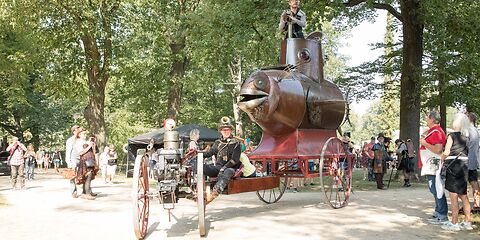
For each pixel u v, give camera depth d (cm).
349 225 852
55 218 988
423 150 902
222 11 1936
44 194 1505
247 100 1013
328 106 1124
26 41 2891
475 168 950
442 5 1845
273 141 1075
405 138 2041
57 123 4497
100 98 2912
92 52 2820
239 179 897
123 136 4453
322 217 941
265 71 1047
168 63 2998
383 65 2659
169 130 795
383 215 961
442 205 867
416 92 2025
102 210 1103
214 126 4319
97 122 2897
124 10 2853
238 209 1074
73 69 2869
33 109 4316
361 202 1174
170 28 2866
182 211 1059
